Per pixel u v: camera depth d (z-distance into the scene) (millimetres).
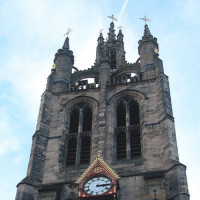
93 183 52969
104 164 54656
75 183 54250
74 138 66312
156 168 58031
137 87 71875
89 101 71625
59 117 69688
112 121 66875
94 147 63000
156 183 54219
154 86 71375
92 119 68312
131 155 61406
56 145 64562
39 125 67000
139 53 83000
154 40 83188
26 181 57219
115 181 52562
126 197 54625
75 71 82875
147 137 62500
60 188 56656
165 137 61000
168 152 58625
